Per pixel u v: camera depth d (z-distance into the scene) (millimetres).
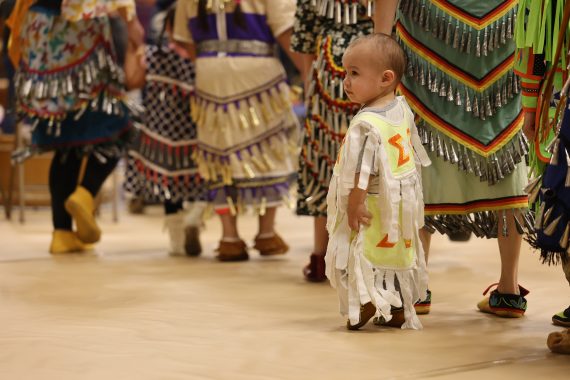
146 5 11297
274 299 3598
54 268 4543
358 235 2857
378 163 2850
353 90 2965
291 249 5484
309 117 4098
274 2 4723
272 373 2365
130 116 5230
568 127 2488
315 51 4121
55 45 5016
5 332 2920
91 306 3416
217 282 4070
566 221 2482
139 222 7324
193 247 5113
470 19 3166
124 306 3416
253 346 2697
